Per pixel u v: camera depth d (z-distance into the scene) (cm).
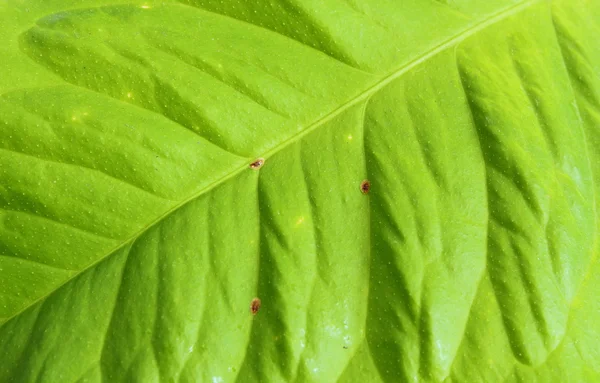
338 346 7
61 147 7
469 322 7
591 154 7
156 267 7
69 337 7
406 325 7
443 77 7
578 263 7
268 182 7
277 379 7
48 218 7
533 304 7
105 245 7
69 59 7
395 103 7
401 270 7
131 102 7
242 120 7
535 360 7
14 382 7
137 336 7
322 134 7
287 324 7
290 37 8
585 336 7
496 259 7
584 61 8
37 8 7
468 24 8
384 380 7
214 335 7
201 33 7
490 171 7
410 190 7
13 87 7
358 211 7
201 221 7
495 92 7
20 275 7
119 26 7
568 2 8
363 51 8
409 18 8
